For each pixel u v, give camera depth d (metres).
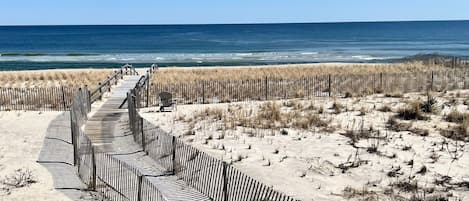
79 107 19.86
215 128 18.89
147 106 25.17
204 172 11.94
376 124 18.94
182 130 18.66
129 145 16.62
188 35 182.00
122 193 11.49
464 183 12.00
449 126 18.14
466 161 13.77
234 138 17.12
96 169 13.17
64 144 17.34
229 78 38.38
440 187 11.73
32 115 23.30
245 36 174.00
